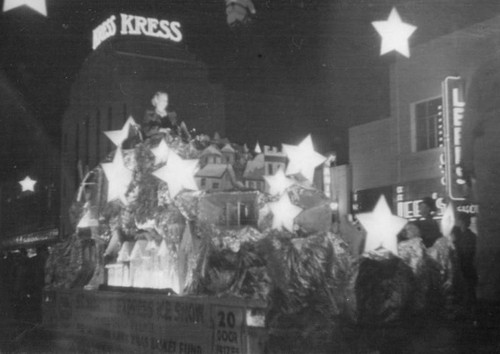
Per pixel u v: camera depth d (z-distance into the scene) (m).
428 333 4.48
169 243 5.11
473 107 7.12
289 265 4.23
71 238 7.41
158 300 5.04
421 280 4.56
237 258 4.36
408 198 8.18
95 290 6.39
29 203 14.09
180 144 5.49
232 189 4.88
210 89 7.01
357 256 4.49
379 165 8.10
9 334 8.90
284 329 3.99
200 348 4.45
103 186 6.70
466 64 8.24
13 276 13.56
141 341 5.29
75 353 6.50
